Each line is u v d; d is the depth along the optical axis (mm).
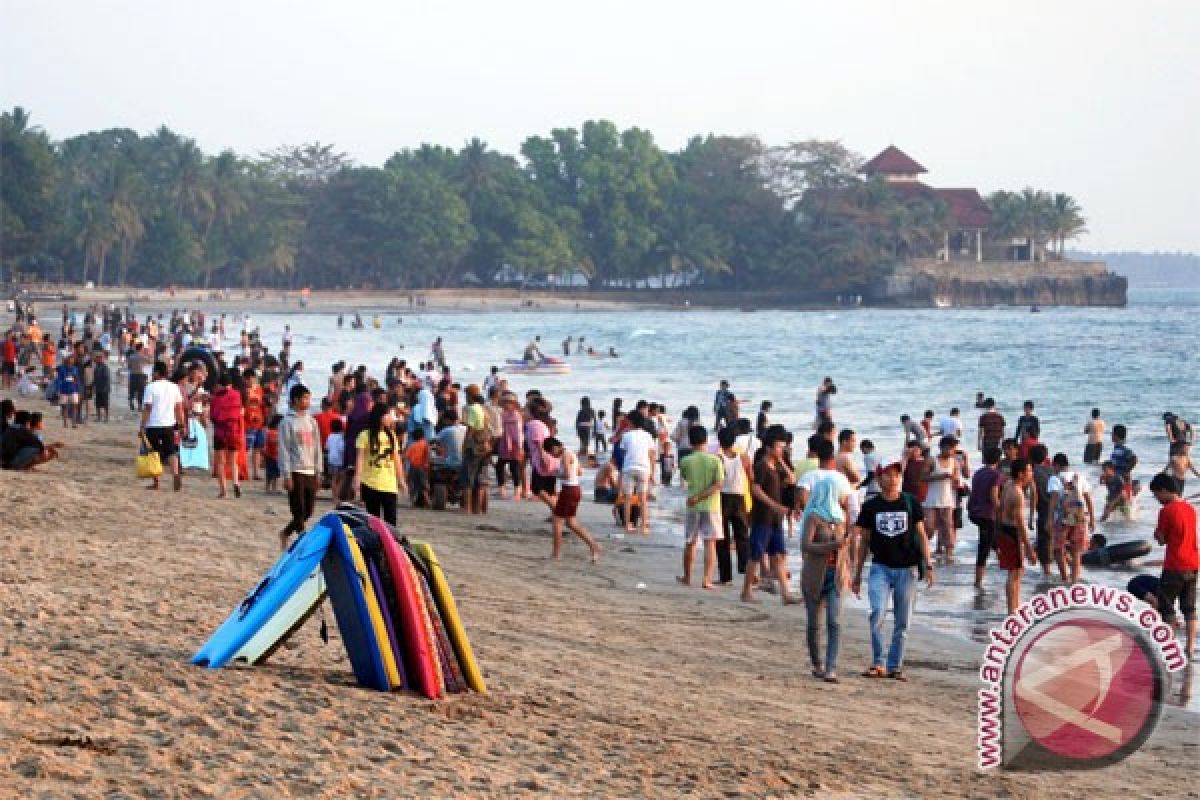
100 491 36375
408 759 14531
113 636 18500
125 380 104812
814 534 24141
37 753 12711
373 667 17516
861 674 24875
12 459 40094
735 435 34531
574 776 14852
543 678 20641
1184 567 27562
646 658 24094
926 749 19234
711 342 195750
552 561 36219
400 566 17797
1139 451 69312
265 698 16016
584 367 141625
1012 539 31234
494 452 48438
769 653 26281
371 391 51219
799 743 18531
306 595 17844
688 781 15312
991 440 56531
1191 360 148000
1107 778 18469
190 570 25375
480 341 196375
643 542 41062
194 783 12578
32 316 133500
